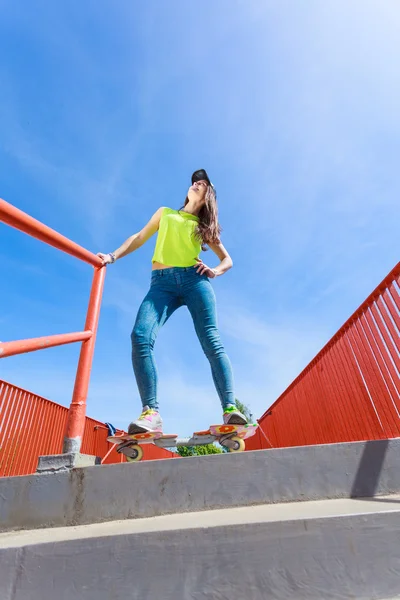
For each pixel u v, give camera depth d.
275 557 1.00
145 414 1.82
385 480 1.55
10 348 1.35
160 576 0.99
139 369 1.94
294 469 1.55
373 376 2.61
